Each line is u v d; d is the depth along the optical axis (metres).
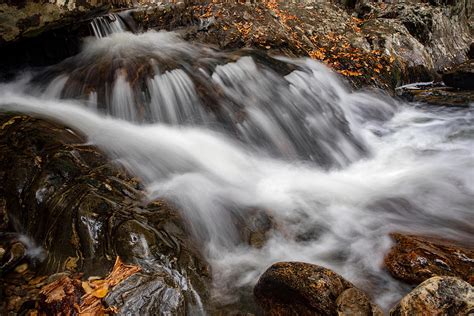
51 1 5.86
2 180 4.02
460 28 14.57
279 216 4.83
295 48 9.12
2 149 4.28
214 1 9.52
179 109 6.45
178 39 8.34
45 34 6.73
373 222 4.93
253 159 6.11
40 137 4.55
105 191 4.10
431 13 12.55
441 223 4.92
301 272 3.35
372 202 5.45
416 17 12.22
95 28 7.54
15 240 3.74
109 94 6.31
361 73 9.36
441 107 9.34
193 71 6.97
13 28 5.64
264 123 6.72
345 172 6.51
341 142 7.26
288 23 10.09
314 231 4.69
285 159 6.39
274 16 10.04
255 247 4.31
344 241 4.54
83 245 3.54
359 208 5.27
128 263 3.39
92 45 7.55
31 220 3.82
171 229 3.97
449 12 13.93
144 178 4.70
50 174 4.04
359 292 3.24
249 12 9.65
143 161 5.00
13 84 6.86
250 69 7.51
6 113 5.14
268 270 3.51
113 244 3.55
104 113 6.16
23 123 4.81
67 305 2.94
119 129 5.71
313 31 10.24
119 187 4.27
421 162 6.87
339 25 10.97
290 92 7.50
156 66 6.86
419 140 7.83
